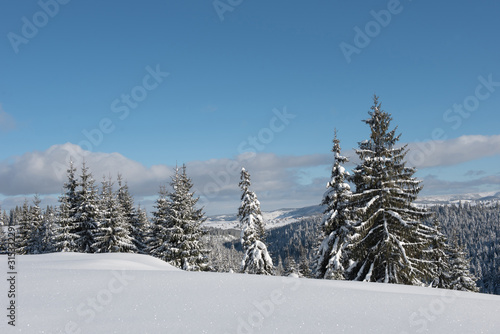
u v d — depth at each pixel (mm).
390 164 15539
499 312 4035
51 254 10781
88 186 34125
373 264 15258
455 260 29188
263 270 25828
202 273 5746
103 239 31469
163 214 35438
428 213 14828
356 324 3473
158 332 3098
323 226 19828
